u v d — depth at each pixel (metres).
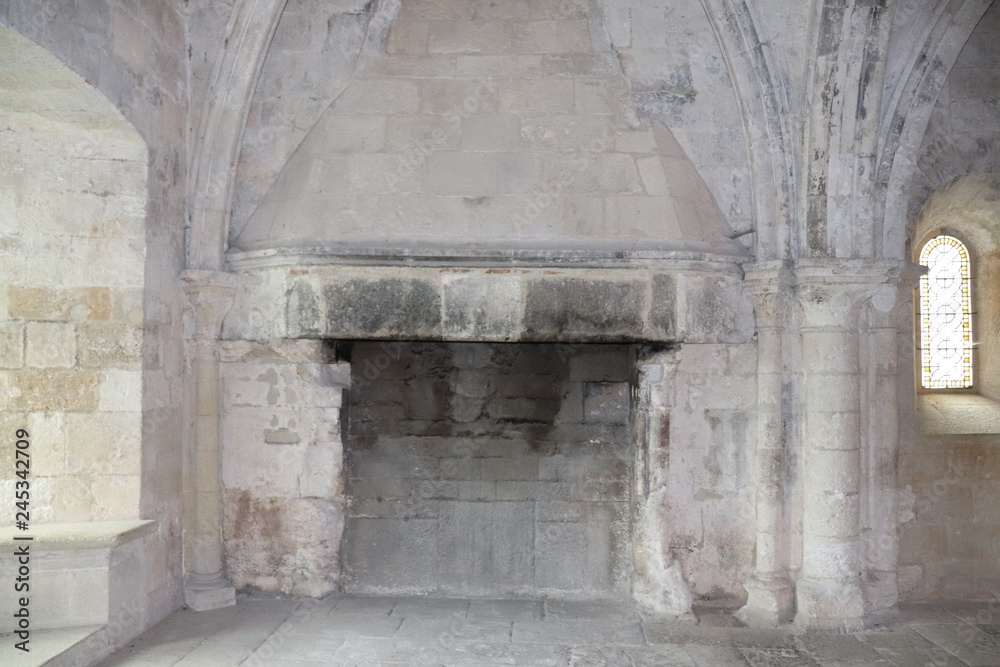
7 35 4.52
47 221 5.70
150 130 5.90
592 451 6.84
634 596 6.57
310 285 6.23
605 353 6.88
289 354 6.46
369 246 6.19
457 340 6.24
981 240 7.65
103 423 5.73
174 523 6.33
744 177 6.63
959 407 7.31
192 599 6.35
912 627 6.14
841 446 6.27
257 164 6.70
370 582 6.84
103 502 5.72
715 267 6.30
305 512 6.63
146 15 5.85
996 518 6.72
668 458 6.52
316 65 6.65
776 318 6.42
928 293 7.67
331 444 6.68
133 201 5.81
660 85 6.60
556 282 6.21
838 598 6.15
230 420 6.67
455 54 6.64
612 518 6.80
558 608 6.51
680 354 6.40
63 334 5.70
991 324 7.62
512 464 6.86
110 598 5.45
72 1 4.97
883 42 6.15
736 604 6.57
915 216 6.66
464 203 6.37
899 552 6.66
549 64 6.61
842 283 6.19
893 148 6.52
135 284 5.79
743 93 6.44
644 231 6.28
